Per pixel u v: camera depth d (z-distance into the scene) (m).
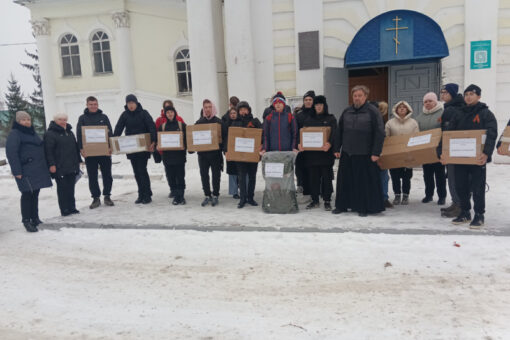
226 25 9.80
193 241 4.92
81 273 4.14
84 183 10.03
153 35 15.43
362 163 5.36
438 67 9.12
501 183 7.21
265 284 3.67
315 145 5.63
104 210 6.59
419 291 3.38
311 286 3.59
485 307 3.06
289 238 4.82
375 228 4.87
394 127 5.67
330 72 9.18
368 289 3.47
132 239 5.13
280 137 5.93
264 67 9.88
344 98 9.59
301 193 7.16
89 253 4.74
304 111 6.13
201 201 6.96
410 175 6.07
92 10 15.46
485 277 3.57
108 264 4.36
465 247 4.25
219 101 10.95
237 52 9.76
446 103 5.40
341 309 3.15
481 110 4.58
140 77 15.71
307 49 9.55
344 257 4.19
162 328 2.99
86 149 6.47
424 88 9.48
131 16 15.46
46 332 3.00
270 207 5.86
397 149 5.32
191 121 15.62
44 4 15.66
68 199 6.36
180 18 15.10
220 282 3.76
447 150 4.71
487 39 8.84
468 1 8.85
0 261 4.63
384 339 2.71
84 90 16.20
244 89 9.84
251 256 4.36
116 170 11.76
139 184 6.96
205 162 6.40
